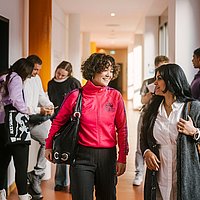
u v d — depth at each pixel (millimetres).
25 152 3830
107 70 2816
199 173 2477
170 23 6762
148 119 2674
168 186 2564
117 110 2891
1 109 3725
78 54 11570
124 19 12867
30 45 6398
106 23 13984
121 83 30938
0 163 3846
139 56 17109
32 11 6363
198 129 2482
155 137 2619
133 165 6703
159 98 2680
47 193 4898
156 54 12047
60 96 5051
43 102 4699
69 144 2803
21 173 3842
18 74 3805
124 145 2912
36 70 4273
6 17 4742
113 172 2871
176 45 6262
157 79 2631
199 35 6234
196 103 2561
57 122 2918
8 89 3699
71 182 2846
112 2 9562
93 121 2812
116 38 20578
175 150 2553
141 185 5363
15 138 3701
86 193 2797
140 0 9242
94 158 2811
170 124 2557
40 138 4652
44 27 6367
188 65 6258
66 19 11438
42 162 4723
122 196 4844
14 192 4926
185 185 2439
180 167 2461
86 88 2867
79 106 2828
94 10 10805
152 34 12023
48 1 6371
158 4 9766
